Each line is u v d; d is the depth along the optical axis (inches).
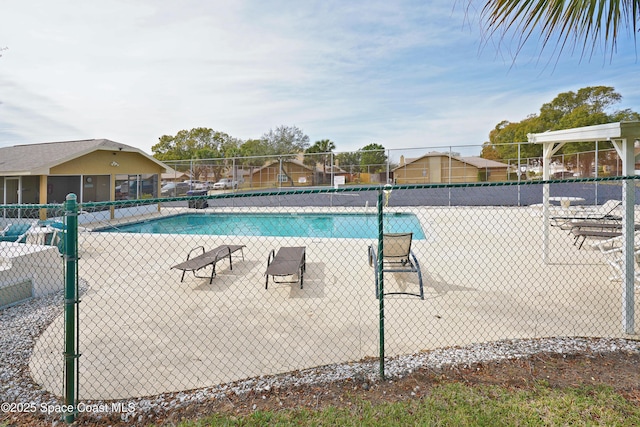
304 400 102.6
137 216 633.0
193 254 319.9
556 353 127.4
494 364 120.6
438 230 414.6
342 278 232.8
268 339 145.2
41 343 145.3
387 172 843.4
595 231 338.3
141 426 93.0
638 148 447.5
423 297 190.9
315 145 1889.8
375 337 145.9
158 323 162.1
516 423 89.5
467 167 892.6
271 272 202.4
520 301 183.8
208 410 99.0
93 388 111.8
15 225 341.1
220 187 927.0
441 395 102.3
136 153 652.7
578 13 83.9
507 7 84.5
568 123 1470.2
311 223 583.5
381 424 90.1
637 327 150.5
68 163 533.6
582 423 88.7
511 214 542.3
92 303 188.7
